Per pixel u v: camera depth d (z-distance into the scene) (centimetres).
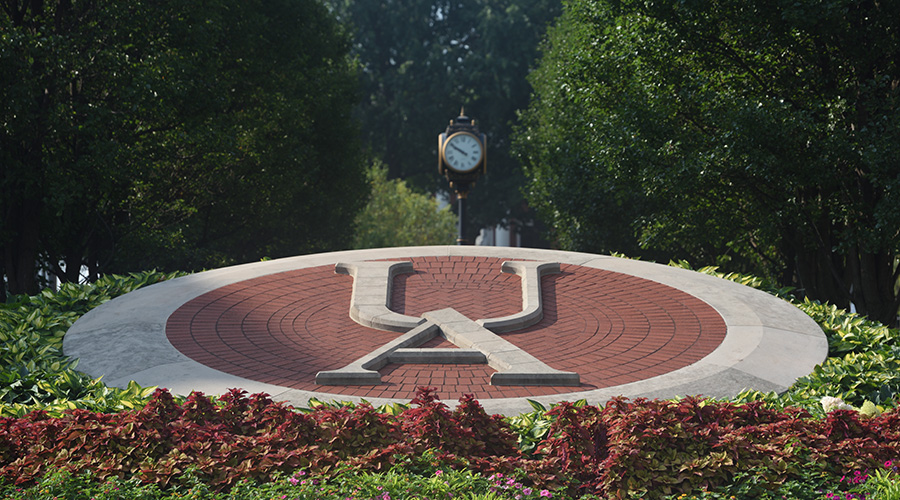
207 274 1202
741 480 491
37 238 1575
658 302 1063
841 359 850
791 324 966
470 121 1708
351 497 438
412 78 4222
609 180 1741
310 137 2367
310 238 2620
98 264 1836
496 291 1125
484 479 479
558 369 828
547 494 465
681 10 1363
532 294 1061
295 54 2252
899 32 1225
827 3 1160
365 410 551
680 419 545
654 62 1486
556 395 723
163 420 553
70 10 1546
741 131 1293
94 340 891
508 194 4225
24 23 1561
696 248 2075
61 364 802
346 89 2625
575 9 1778
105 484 462
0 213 1501
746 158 1307
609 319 1002
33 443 529
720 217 1519
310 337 940
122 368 799
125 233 1764
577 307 1054
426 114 4159
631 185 1669
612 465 490
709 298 1072
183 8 1562
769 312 1013
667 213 1595
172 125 1666
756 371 798
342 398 720
